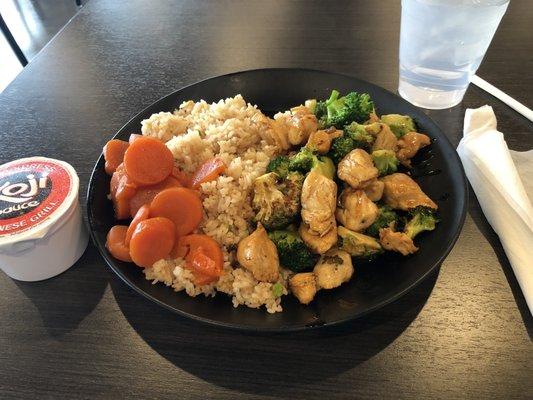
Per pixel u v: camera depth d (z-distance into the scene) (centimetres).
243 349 27
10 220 29
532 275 28
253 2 58
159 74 48
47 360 27
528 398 24
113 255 30
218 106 38
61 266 31
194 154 36
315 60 48
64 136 42
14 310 30
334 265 28
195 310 26
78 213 31
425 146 35
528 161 34
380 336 27
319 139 34
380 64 47
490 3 34
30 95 47
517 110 40
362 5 56
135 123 38
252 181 33
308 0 57
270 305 28
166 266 29
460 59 38
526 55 46
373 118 36
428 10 36
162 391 25
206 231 32
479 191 33
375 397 24
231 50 51
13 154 41
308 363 26
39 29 94
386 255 30
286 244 31
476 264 30
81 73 49
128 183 31
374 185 32
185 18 56
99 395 25
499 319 27
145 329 28
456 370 25
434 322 27
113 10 59
